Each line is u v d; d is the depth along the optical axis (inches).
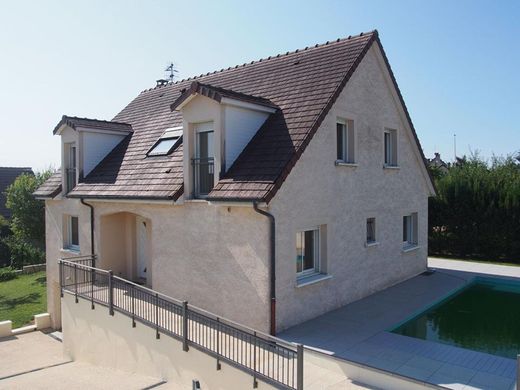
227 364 354.0
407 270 647.8
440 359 347.9
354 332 410.9
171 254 488.1
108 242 592.1
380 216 577.3
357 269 526.9
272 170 404.8
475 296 593.3
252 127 467.2
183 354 392.5
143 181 523.5
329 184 476.7
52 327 708.7
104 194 546.3
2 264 1213.7
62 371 484.4
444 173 1156.5
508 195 852.0
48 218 700.7
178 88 748.6
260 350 376.2
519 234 846.5
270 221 395.9
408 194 651.5
